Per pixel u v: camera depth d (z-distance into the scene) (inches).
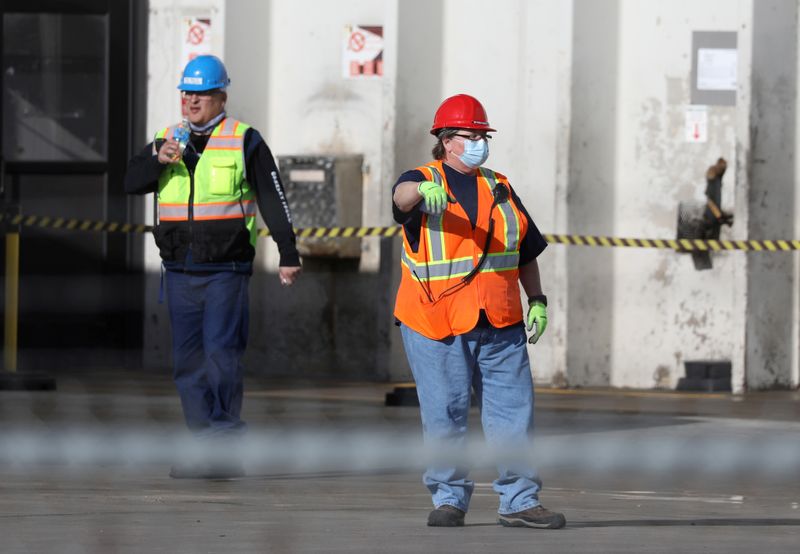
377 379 1955.0
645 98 1930.4
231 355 1125.1
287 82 1996.8
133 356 2048.5
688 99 1929.1
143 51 2042.3
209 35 2003.0
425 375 845.2
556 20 1924.2
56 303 2052.2
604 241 1819.6
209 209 1122.7
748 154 1892.2
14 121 2050.9
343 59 1980.8
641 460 1240.8
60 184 2053.4
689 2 1929.1
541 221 1929.1
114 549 727.1
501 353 844.6
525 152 1934.1
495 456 848.3
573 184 1909.4
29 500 927.7
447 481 851.4
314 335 1991.9
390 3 1899.6
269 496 986.1
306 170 1945.1
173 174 1126.4
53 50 2047.2
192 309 1129.4
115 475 1091.9
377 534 800.3
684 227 1920.5
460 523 847.7
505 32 1939.0
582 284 1913.1
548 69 1927.9
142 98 2046.0
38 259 2059.5
